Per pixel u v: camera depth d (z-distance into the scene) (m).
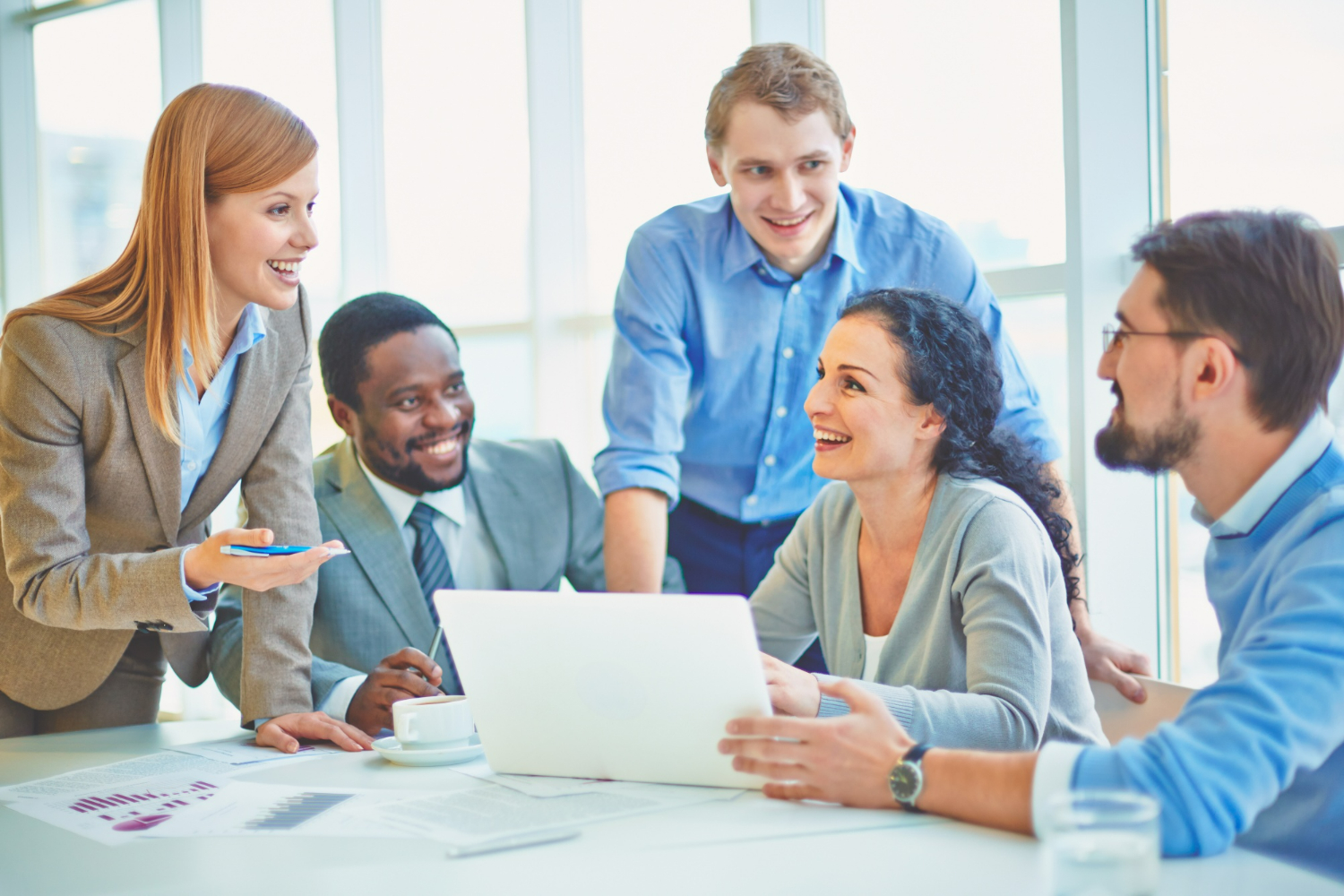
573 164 3.58
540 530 2.47
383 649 2.22
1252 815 0.93
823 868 0.91
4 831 1.13
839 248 2.23
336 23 3.89
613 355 2.34
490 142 3.76
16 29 4.84
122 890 0.93
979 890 0.85
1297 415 1.05
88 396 1.62
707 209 2.32
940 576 1.49
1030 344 2.68
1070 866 0.77
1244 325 1.04
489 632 1.24
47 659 1.79
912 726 1.24
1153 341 1.08
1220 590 1.12
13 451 1.59
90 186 4.76
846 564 1.64
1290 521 1.05
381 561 2.25
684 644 1.13
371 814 1.14
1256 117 2.36
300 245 1.70
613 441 2.28
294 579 1.49
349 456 2.36
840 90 2.10
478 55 3.76
